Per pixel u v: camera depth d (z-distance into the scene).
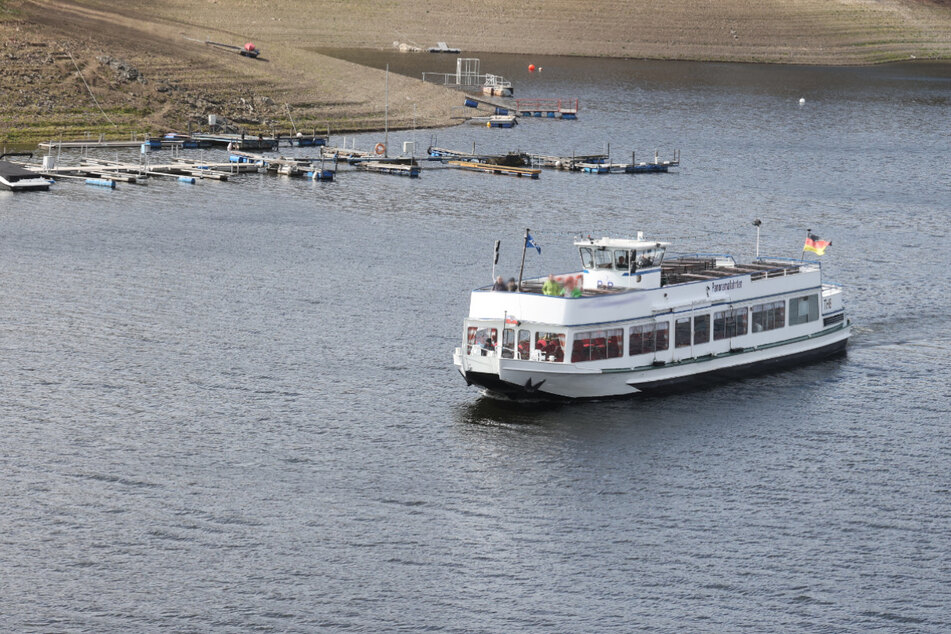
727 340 152.88
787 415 141.75
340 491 120.88
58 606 101.25
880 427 138.88
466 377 142.12
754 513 118.06
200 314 174.00
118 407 139.12
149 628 98.88
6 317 169.38
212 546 110.25
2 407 137.88
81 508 116.00
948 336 173.25
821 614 101.94
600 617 101.25
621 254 147.00
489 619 100.75
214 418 137.12
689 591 105.06
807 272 160.75
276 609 101.50
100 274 194.12
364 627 99.62
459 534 113.25
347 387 147.25
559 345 140.38
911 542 113.12
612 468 126.94
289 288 189.12
